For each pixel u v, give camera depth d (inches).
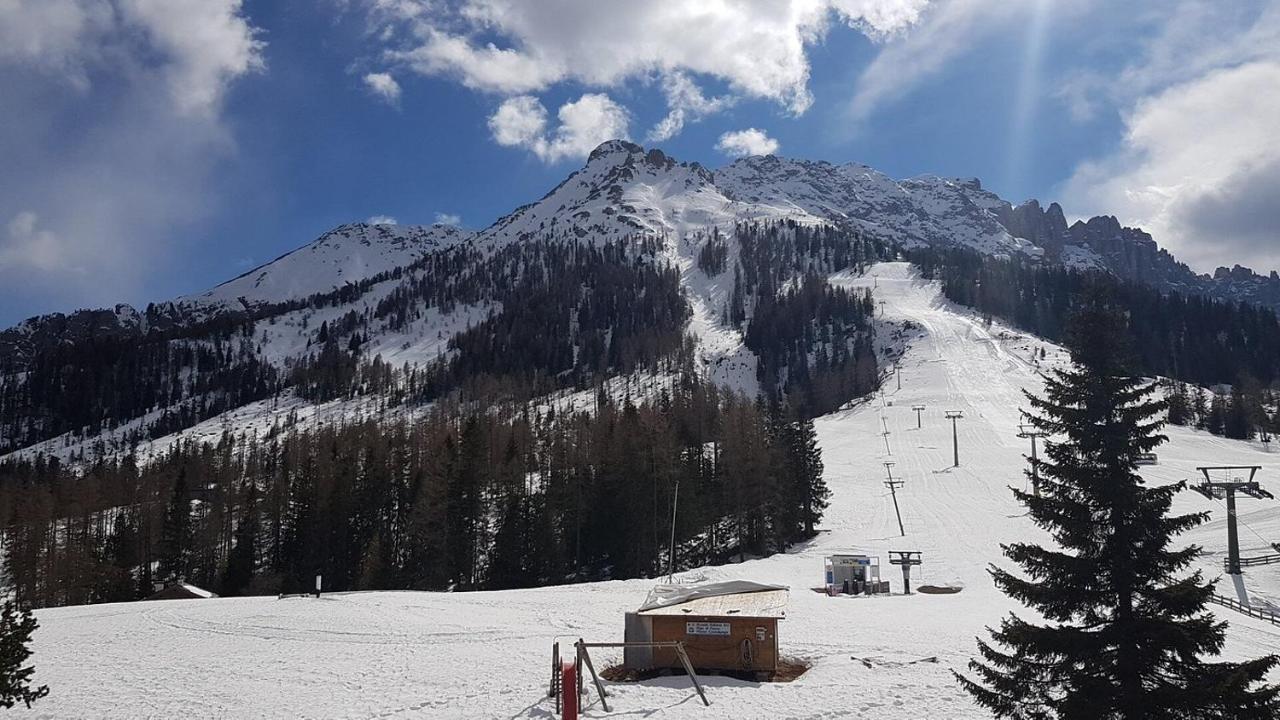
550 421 6466.5
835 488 4347.9
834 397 7751.0
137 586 3174.2
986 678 689.6
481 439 3393.2
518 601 1931.6
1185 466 4244.6
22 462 7652.6
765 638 1118.4
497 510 3336.6
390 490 3380.9
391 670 1173.7
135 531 3599.9
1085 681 625.9
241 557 3120.1
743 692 992.9
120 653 1333.7
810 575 2625.5
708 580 2425.0
